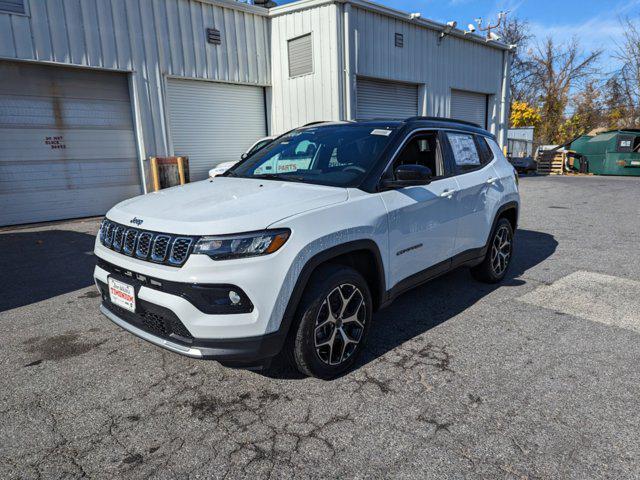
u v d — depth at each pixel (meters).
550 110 37.12
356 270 3.13
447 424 2.51
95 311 4.30
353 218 2.96
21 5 8.64
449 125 4.33
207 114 12.22
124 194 10.73
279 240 2.55
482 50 17.73
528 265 5.67
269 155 4.13
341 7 12.17
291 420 2.56
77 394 2.86
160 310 2.57
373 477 2.13
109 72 10.16
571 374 3.02
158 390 2.89
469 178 4.22
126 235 2.81
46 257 6.43
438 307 4.25
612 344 3.46
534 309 4.18
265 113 13.66
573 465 2.19
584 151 22.02
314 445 2.35
